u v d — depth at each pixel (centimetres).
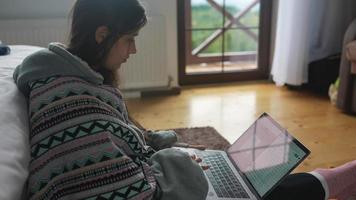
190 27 346
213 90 339
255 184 104
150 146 116
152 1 309
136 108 291
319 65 328
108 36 82
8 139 74
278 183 97
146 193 76
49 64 83
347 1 335
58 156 73
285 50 330
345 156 207
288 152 102
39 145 75
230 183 106
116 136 80
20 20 276
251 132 123
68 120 75
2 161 68
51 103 77
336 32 340
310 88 342
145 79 315
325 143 224
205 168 113
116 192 73
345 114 275
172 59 332
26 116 86
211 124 257
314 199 104
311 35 340
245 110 285
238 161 117
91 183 72
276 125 116
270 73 365
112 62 87
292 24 324
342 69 271
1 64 127
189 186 82
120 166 75
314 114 276
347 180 111
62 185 72
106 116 79
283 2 325
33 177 74
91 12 81
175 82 339
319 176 108
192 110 286
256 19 359
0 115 79
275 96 321
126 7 81
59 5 292
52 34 282
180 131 242
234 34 360
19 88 89
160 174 84
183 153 89
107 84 90
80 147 73
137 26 83
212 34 355
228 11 352
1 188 62
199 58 360
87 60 84
